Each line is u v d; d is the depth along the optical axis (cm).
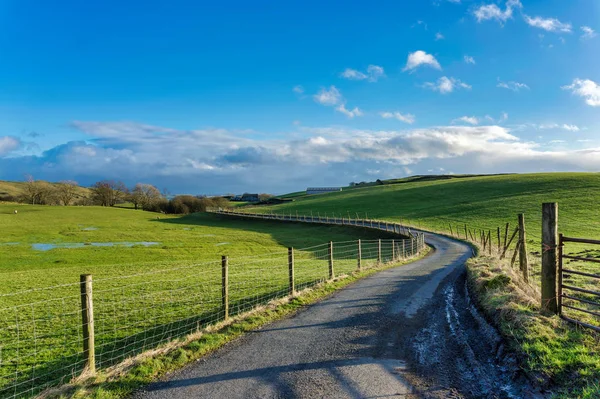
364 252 3747
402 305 1080
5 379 670
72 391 554
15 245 4056
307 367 636
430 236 5031
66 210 8925
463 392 547
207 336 778
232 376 602
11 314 1132
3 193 16025
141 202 11531
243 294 1290
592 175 8744
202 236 5272
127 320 1016
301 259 2795
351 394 538
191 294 1319
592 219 5109
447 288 1337
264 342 764
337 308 1044
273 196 17550
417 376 601
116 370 627
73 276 2005
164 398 533
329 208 9244
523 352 614
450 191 9350
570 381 520
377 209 8381
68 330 948
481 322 858
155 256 3369
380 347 734
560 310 780
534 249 2944
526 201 6912
